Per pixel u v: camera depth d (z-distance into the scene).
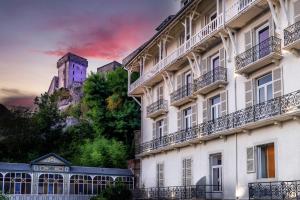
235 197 23.27
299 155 19.11
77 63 99.12
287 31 20.11
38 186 33.66
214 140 25.91
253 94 22.67
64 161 34.88
